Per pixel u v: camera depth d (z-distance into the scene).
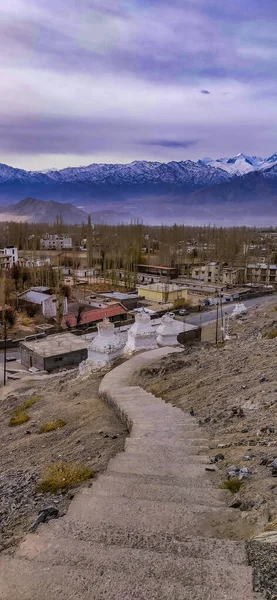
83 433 13.84
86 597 4.61
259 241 165.12
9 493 10.23
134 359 23.19
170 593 4.49
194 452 9.47
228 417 11.20
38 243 137.50
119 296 77.81
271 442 8.79
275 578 4.53
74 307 69.88
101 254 118.44
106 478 8.19
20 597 4.75
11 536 7.71
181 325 38.91
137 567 5.02
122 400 15.27
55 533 6.21
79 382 22.27
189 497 7.19
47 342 47.00
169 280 102.44
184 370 18.48
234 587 4.47
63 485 9.93
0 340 52.84
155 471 8.43
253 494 6.83
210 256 122.00
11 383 36.06
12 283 80.50
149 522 6.36
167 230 166.38
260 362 15.99
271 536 5.38
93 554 5.45
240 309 59.44
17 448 14.60
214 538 5.71
